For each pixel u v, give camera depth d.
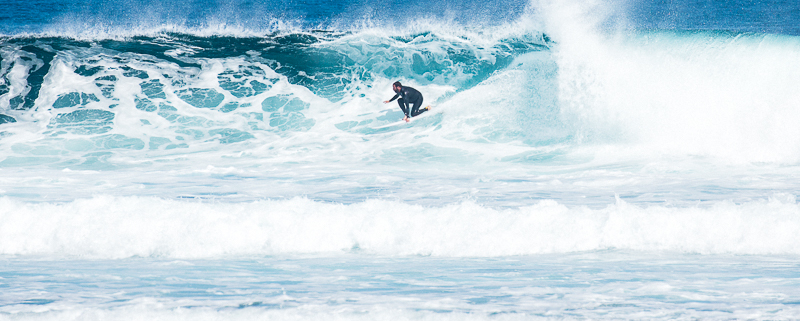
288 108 48.84
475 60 55.81
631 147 38.44
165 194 27.62
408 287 13.75
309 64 55.69
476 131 43.38
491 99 47.81
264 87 51.75
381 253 18.11
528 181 30.27
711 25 79.88
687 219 18.80
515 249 18.08
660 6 92.00
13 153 39.34
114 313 11.38
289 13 96.12
